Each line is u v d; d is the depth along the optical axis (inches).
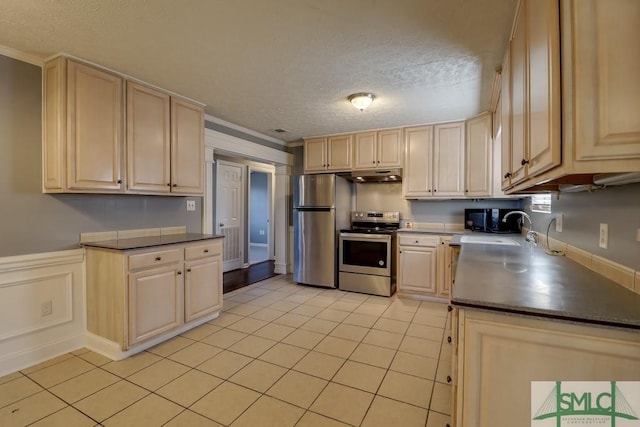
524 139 52.1
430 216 168.7
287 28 73.3
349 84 104.8
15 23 71.5
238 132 159.3
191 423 65.9
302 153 199.2
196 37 77.4
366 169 164.6
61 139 86.1
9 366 84.2
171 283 103.7
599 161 33.2
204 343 102.4
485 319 42.5
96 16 68.8
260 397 74.7
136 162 101.3
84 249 98.8
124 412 69.1
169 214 124.7
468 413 43.3
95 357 92.7
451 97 116.6
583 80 33.4
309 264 171.9
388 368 87.8
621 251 50.2
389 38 77.0
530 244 101.7
